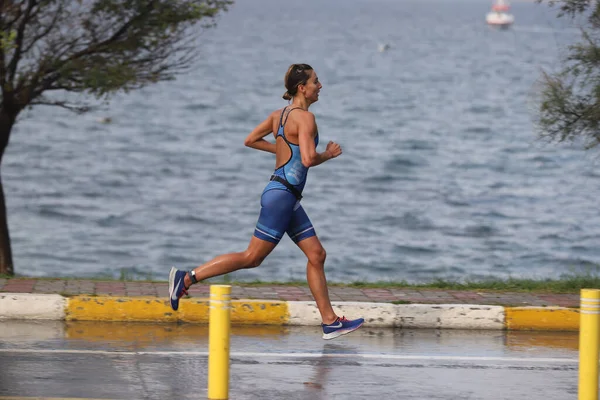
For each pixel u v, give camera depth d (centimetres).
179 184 10825
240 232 8475
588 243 7919
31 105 4303
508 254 7506
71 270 6875
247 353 2317
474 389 2056
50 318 2573
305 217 2308
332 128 16375
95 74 4003
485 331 2659
